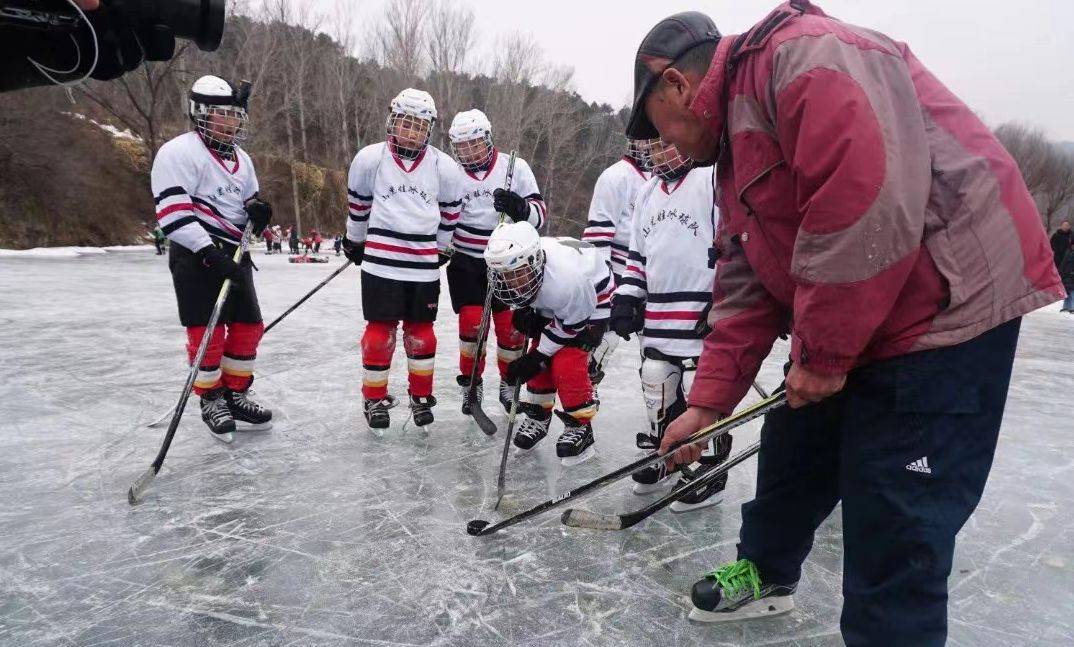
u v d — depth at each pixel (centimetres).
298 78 3347
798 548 167
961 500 120
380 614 172
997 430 122
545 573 195
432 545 210
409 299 309
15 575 188
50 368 432
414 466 279
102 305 736
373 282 304
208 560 198
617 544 214
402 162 310
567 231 4091
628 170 341
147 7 134
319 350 508
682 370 248
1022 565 205
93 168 2384
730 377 160
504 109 3628
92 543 207
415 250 306
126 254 1984
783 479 162
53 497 241
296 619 169
